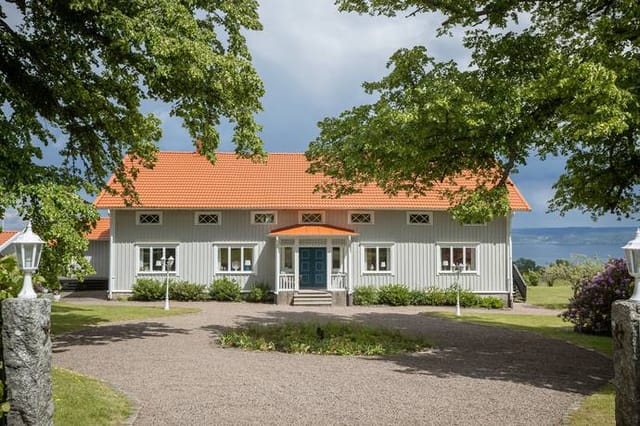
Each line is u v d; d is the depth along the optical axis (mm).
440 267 33156
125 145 19000
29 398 6406
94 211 14938
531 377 12000
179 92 16688
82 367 12578
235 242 32875
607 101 10984
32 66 16469
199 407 9352
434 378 11828
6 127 13984
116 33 14781
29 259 6785
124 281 32500
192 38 15172
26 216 13742
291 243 32562
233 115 16969
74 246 14000
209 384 11078
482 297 32156
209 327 20328
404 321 23297
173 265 32781
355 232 32188
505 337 18422
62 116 17375
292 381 11438
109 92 17422
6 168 13508
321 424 8508
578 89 11562
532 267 57594
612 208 15086
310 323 19047
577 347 16328
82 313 24188
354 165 15125
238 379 11570
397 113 13250
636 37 12727
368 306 31125
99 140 18344
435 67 15016
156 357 14055
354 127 15375
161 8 14727
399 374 12227
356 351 14875
